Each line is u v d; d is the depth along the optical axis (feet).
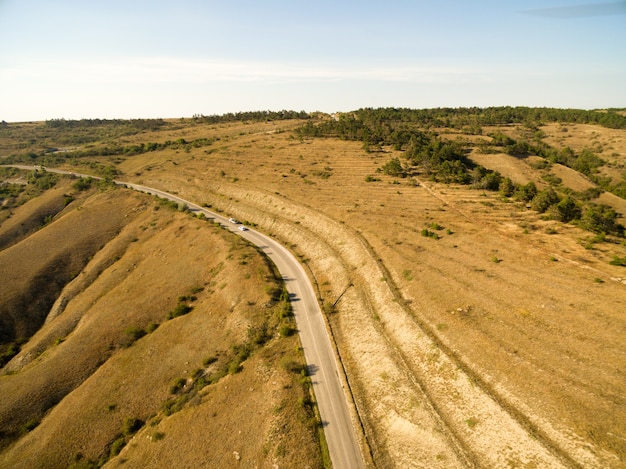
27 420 185.98
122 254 351.67
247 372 183.93
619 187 431.02
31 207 468.75
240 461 137.08
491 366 147.23
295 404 158.81
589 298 176.86
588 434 112.88
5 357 249.55
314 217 347.97
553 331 158.40
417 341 174.29
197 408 166.91
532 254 229.45
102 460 159.53
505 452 119.14
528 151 565.94
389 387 160.25
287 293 247.09
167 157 643.86
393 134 592.19
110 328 241.76
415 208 341.21
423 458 128.57
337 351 194.59
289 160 545.44
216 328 225.35
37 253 348.38
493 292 193.36
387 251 258.16
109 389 192.54
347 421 152.46
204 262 298.56
